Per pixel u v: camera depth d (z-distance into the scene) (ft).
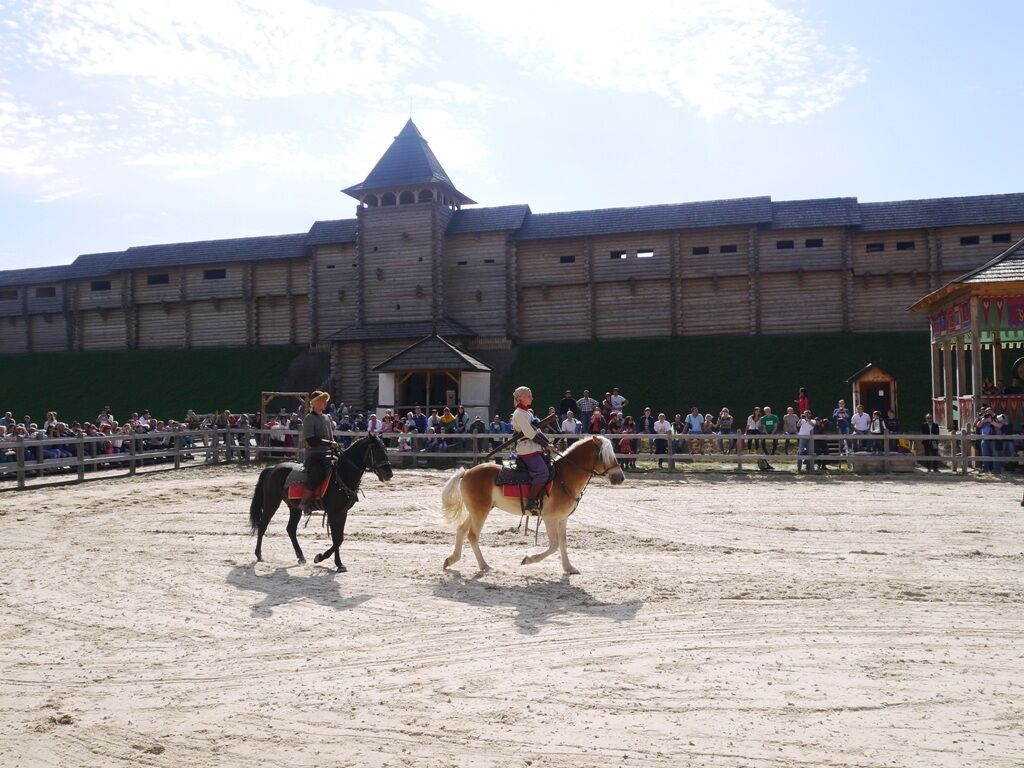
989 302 79.30
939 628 26.20
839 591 31.35
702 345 148.56
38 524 49.90
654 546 41.83
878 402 94.22
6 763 16.94
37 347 201.67
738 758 16.66
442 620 27.84
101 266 198.90
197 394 165.89
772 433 86.79
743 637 25.41
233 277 184.85
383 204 173.47
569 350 154.81
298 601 30.68
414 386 140.97
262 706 19.94
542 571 35.94
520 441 35.45
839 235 149.48
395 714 19.30
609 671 22.25
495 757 16.87
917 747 17.10
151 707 19.97
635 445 87.81
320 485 37.14
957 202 148.87
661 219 159.43
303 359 172.35
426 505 57.77
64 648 24.90
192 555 40.04
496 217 169.99
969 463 78.79
